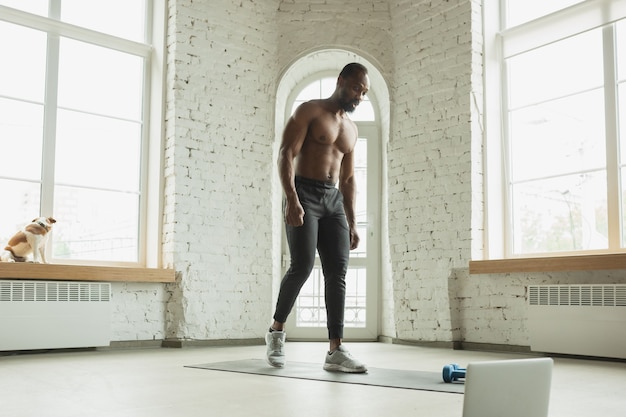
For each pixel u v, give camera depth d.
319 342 6.12
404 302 5.88
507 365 1.31
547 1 5.38
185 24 5.73
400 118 6.08
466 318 5.49
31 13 5.12
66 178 5.29
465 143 5.55
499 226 5.53
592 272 4.62
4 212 4.94
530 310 4.79
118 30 5.67
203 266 5.64
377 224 6.44
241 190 5.94
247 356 4.48
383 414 2.18
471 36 5.58
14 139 5.03
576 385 3.06
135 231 5.65
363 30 6.27
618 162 4.75
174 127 5.61
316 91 6.62
